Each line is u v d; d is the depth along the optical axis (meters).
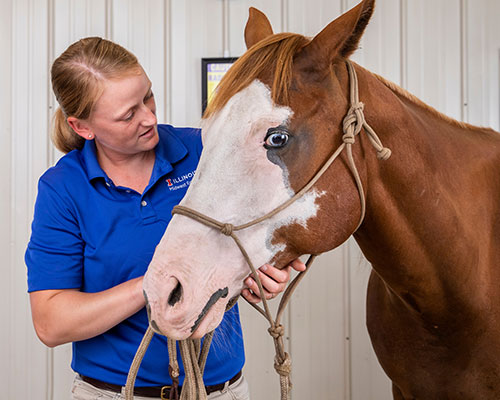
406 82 2.07
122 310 1.04
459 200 1.12
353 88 0.95
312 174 0.91
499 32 2.03
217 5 2.08
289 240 0.93
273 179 0.90
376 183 0.99
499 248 1.18
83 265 1.18
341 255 2.11
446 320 1.14
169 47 2.09
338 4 2.06
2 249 2.10
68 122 1.13
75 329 1.05
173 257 0.86
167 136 1.25
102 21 2.09
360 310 2.12
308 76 0.92
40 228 1.14
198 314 0.87
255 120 0.88
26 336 2.11
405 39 2.06
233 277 0.91
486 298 1.14
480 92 2.04
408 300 1.14
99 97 1.04
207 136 0.91
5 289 2.10
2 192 2.10
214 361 1.18
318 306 2.12
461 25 2.04
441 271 1.08
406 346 1.25
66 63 1.07
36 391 2.12
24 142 2.10
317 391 2.14
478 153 1.21
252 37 1.07
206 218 0.88
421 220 1.04
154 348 1.15
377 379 2.12
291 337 2.13
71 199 1.14
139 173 1.20
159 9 2.09
